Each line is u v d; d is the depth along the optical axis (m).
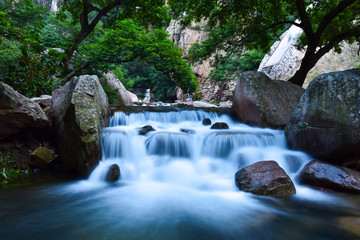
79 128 4.08
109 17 15.24
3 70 6.59
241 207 3.10
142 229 2.47
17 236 2.26
